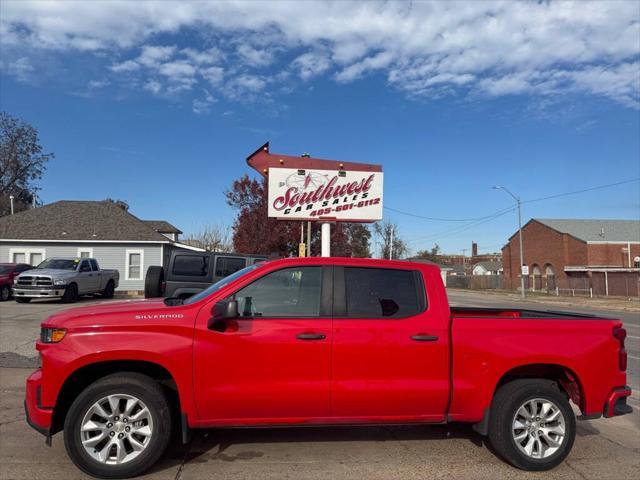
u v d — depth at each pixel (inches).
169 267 443.5
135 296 1037.2
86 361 164.1
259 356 170.2
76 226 1186.0
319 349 173.0
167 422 167.9
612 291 1734.7
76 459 162.4
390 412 177.8
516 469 178.7
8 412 230.5
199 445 194.1
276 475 167.9
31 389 167.9
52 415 164.6
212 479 164.4
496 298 1593.3
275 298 179.5
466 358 180.2
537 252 2345.0
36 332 455.8
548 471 178.5
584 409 185.3
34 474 165.9
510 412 178.5
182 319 170.1
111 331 166.6
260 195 1046.4
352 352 174.6
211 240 1711.4
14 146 2038.6
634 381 328.5
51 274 786.2
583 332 187.5
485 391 179.5
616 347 189.8
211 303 174.4
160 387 170.2
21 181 2092.8
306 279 182.9
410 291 185.8
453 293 2060.8
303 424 175.3
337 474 169.9
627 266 2116.1
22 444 192.4
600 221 2358.5
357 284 183.5
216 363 168.4
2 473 166.4
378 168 545.6
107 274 954.1
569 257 2164.1
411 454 189.5
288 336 172.4
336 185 536.4
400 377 176.6
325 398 172.9
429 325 180.2
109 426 165.8
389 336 177.2
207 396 167.8
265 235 1029.2
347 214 537.3
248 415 171.9
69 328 166.7
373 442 200.8
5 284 860.6
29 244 1141.1
